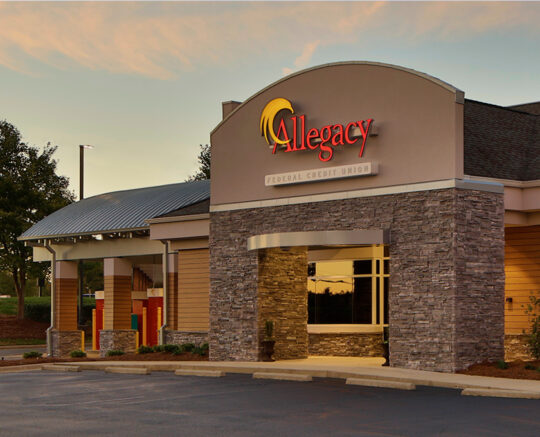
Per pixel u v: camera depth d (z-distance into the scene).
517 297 25.27
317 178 25.25
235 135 27.94
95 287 71.50
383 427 13.55
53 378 22.62
